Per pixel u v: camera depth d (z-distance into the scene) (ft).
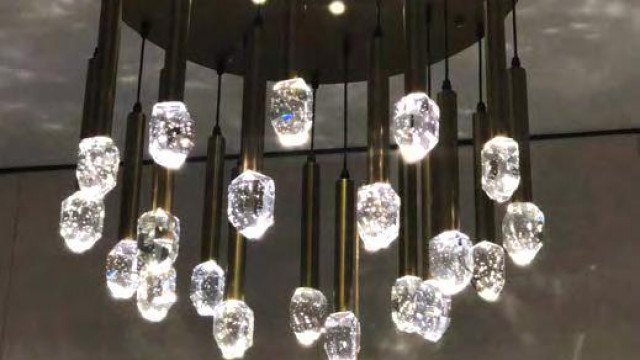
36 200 15.69
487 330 13.87
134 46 12.66
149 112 14.11
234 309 8.12
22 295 15.11
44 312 14.98
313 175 9.05
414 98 6.97
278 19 9.37
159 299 8.36
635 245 14.07
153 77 13.28
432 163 8.32
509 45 12.55
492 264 8.10
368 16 9.36
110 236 15.24
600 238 14.15
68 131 14.73
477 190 9.04
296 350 14.26
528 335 13.78
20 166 15.81
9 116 14.40
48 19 12.16
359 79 10.18
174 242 7.76
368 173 7.98
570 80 13.32
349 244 8.82
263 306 14.52
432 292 7.84
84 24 12.21
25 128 14.70
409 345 14.01
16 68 13.20
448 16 9.41
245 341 8.08
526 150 8.13
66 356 14.71
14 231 15.51
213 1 9.32
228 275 8.28
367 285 14.40
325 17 9.40
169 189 8.21
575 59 12.84
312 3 9.21
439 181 8.22
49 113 14.30
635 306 13.75
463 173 14.64
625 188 14.37
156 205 8.16
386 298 14.29
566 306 13.85
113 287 8.16
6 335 14.89
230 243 8.37
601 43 12.50
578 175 14.49
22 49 12.76
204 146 15.15
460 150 14.78
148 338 14.65
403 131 6.91
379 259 14.51
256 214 7.25
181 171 15.37
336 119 14.37
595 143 14.64
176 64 7.43
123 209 8.59
